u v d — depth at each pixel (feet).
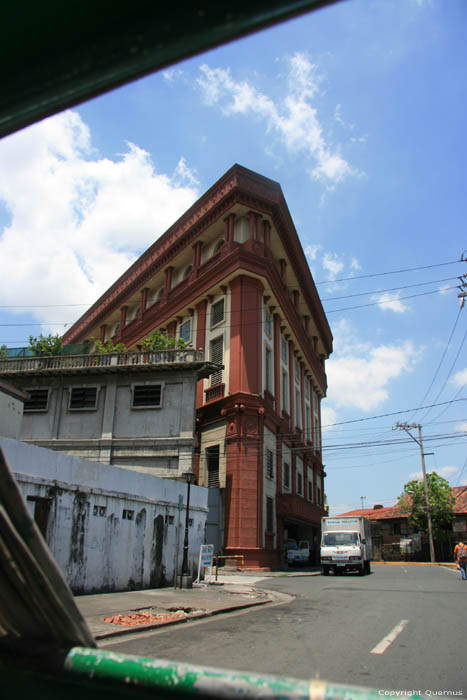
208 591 48.62
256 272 94.07
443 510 165.99
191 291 104.88
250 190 96.48
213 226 102.99
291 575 75.97
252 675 3.15
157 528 52.37
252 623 30.14
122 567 46.57
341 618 31.83
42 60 2.87
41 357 83.10
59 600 4.07
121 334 132.05
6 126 3.33
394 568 108.68
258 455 87.15
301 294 130.82
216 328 97.86
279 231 104.42
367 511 230.68
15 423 56.13
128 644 23.43
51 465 40.60
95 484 44.75
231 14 2.47
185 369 78.38
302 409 131.13
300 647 22.74
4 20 2.69
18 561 3.98
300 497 104.78
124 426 77.82
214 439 91.81
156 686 3.27
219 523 83.92
